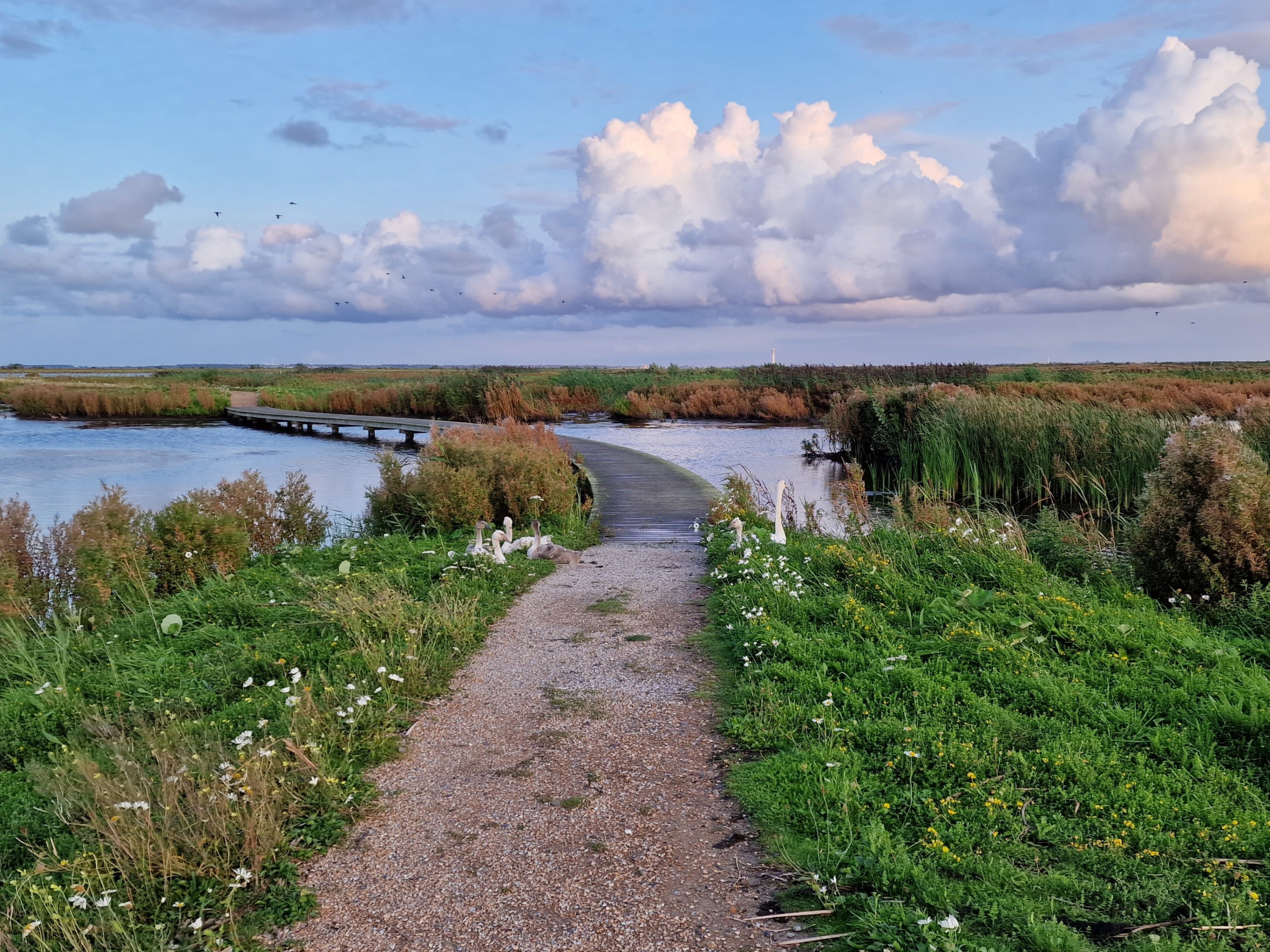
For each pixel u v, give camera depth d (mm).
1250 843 3924
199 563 10828
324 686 6309
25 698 6598
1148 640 6566
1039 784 4621
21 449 34094
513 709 6312
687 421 47406
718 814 4613
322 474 26594
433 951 3510
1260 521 7762
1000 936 3379
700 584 10508
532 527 14688
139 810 4281
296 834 4445
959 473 21406
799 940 3480
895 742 5148
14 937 3629
